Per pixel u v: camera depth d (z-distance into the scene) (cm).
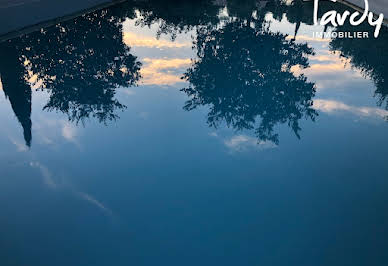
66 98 1134
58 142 891
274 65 1407
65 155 838
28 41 1591
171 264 560
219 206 678
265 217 650
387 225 623
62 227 636
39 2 1945
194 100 1118
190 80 1273
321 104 1074
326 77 1283
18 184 742
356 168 773
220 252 580
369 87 1188
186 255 576
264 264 556
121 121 995
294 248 584
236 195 705
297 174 761
